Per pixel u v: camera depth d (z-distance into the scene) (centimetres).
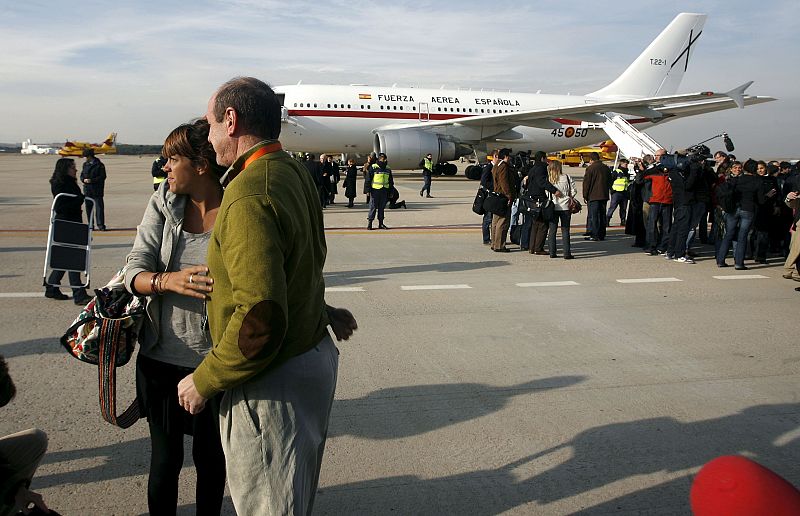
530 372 464
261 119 191
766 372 470
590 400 413
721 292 745
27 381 422
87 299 626
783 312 650
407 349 513
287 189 179
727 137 1409
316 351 198
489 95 2909
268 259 166
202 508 242
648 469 324
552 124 2670
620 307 664
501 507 287
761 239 955
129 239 1045
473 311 638
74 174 661
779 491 124
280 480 184
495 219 1009
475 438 355
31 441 224
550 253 971
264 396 185
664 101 2295
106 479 301
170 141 219
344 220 1408
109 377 226
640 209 1085
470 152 2958
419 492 298
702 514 132
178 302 220
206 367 174
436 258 941
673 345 534
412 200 1922
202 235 225
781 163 1153
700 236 1189
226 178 195
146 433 350
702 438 360
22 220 1288
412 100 2752
